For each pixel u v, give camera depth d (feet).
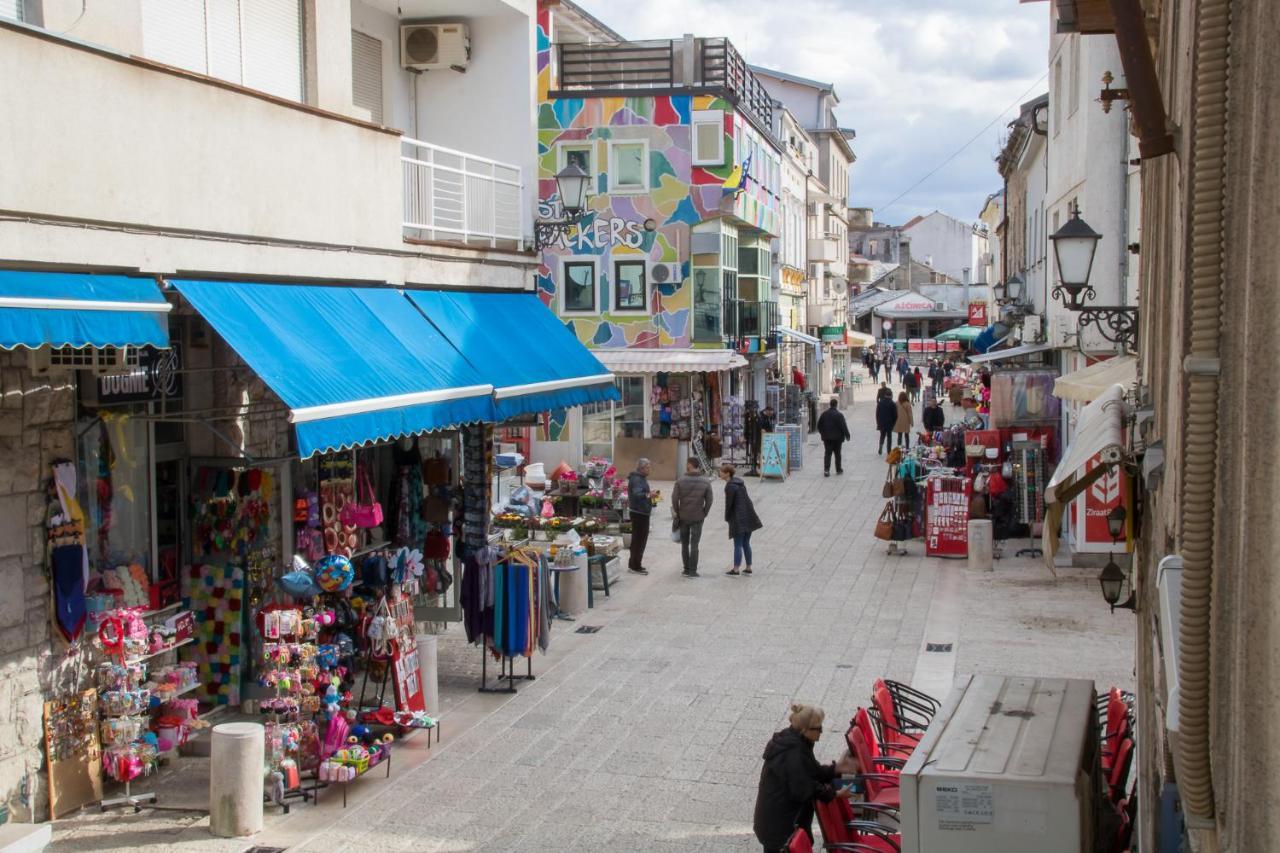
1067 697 26.71
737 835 31.01
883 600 58.23
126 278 29.89
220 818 30.68
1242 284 11.68
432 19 55.57
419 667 39.96
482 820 32.09
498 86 56.18
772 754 26.53
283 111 36.52
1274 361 10.39
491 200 51.55
